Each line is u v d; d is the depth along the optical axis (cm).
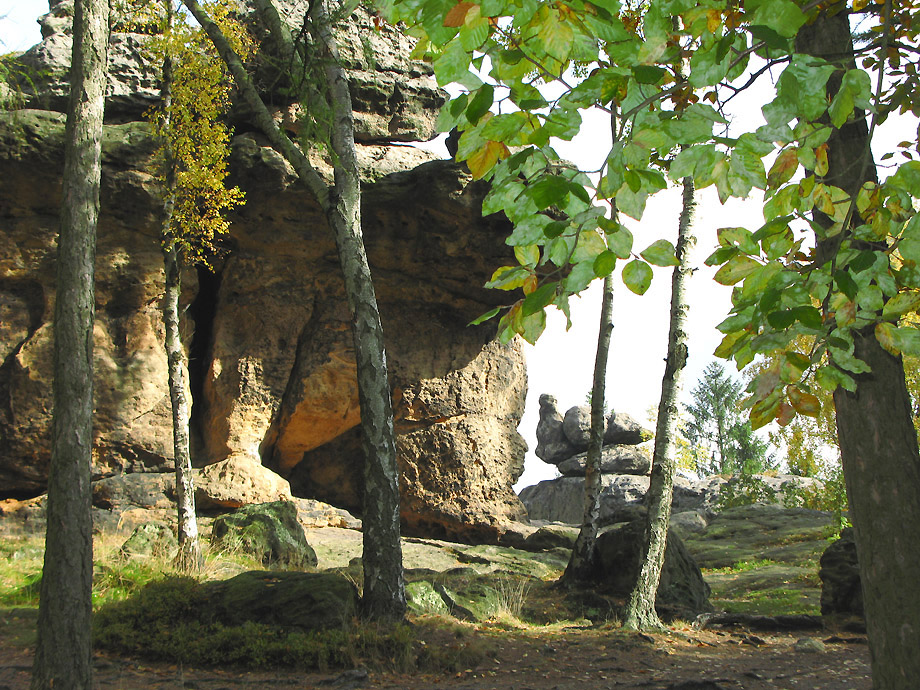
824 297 239
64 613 586
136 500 1778
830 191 263
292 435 2092
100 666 790
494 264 2100
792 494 3269
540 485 4328
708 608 1409
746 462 5794
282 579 984
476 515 2138
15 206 1823
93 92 695
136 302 1909
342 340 2084
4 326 1830
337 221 1170
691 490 4147
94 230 673
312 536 1898
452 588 1333
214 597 959
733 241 231
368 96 2147
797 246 256
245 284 2045
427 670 854
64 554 596
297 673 804
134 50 2003
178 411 1502
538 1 170
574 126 189
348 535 1967
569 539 2128
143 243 1905
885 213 232
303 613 912
